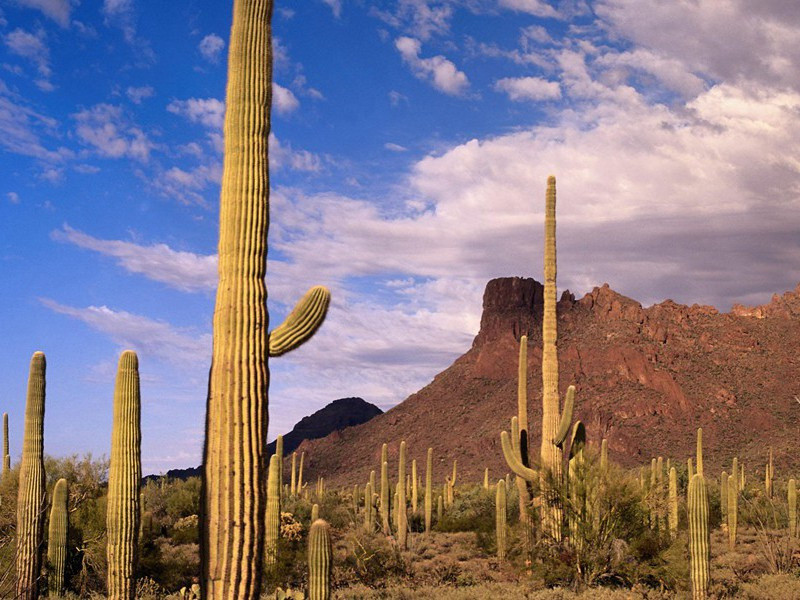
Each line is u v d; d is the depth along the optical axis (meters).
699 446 32.59
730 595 17.53
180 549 25.84
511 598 16.20
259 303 7.57
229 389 7.30
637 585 17.16
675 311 140.62
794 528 27.48
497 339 153.25
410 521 40.25
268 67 8.16
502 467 106.44
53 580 16.80
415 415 141.38
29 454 13.66
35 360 13.71
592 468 18.95
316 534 9.56
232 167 7.84
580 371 127.06
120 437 11.11
